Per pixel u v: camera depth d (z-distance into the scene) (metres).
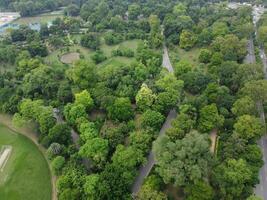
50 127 155.00
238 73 183.25
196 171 111.50
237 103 153.50
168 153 118.50
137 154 131.25
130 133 146.62
